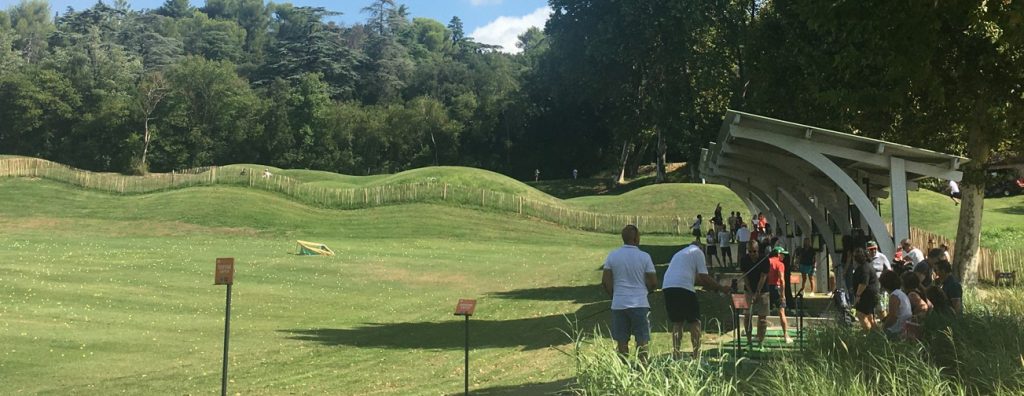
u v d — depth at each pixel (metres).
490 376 15.54
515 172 118.44
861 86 24.86
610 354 8.98
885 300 16.05
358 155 120.81
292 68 143.88
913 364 9.08
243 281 33.09
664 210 64.00
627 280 10.63
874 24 20.69
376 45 156.88
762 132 19.53
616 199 69.62
